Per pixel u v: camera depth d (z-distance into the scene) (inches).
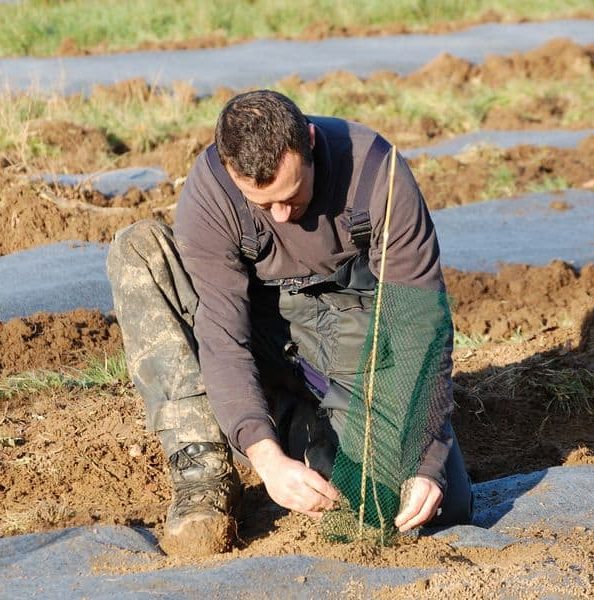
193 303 229.1
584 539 211.0
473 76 844.6
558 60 856.9
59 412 307.4
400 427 212.2
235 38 1017.5
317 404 243.9
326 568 195.3
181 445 221.8
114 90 743.7
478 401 313.9
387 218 204.4
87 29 992.9
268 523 232.2
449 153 620.1
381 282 206.2
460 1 1133.1
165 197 521.0
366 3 1111.6
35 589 194.9
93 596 190.1
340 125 214.5
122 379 331.0
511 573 193.6
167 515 225.0
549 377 326.3
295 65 884.6
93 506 251.9
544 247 448.1
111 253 232.2
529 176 550.9
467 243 456.8
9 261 435.5
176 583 191.8
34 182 505.0
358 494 213.2
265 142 190.1
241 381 208.1
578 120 706.8
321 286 227.0
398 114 714.2
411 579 192.1
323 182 207.0
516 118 698.2
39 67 861.2
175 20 1048.2
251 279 226.4
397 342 215.2
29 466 273.0
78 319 367.6
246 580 191.5
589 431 305.4
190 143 582.2
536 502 231.1
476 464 284.2
